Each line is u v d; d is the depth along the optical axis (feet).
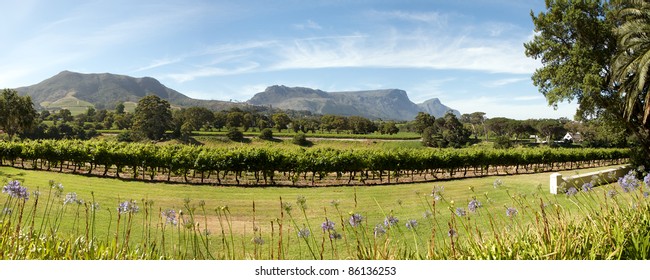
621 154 150.30
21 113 178.19
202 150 75.82
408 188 64.54
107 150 71.82
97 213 32.19
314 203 46.57
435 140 246.06
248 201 47.91
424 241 18.58
